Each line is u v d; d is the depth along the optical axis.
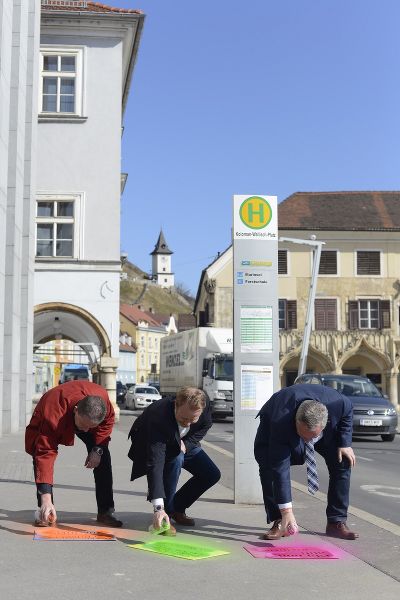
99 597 4.77
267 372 9.05
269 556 5.97
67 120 27.80
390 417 21.41
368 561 5.88
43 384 55.59
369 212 51.06
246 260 9.15
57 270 27.36
